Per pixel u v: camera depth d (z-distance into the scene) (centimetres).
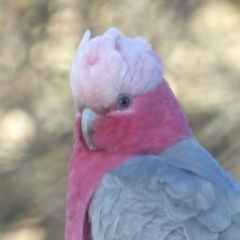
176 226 745
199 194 770
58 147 1442
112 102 831
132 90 833
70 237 833
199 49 1466
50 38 1502
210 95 1397
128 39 848
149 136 833
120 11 1475
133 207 767
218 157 1350
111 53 828
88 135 840
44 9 1509
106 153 836
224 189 788
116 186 793
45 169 1421
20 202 1420
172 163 815
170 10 1490
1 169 1421
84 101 839
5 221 1420
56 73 1484
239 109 1373
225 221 745
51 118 1460
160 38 1466
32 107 1489
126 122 831
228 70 1447
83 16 1491
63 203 1406
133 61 833
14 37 1517
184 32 1479
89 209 805
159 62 860
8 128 1476
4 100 1506
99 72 827
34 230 1409
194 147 840
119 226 763
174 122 843
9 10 1525
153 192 775
